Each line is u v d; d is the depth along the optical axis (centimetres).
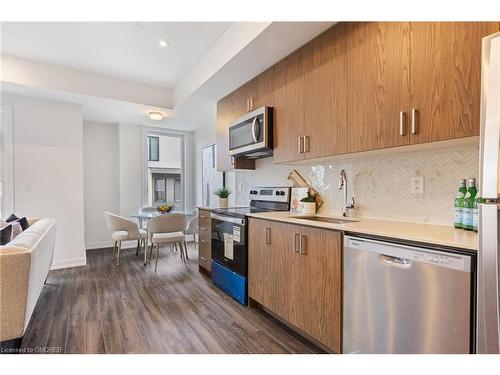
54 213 354
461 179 155
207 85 295
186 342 185
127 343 183
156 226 349
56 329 201
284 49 218
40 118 344
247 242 248
